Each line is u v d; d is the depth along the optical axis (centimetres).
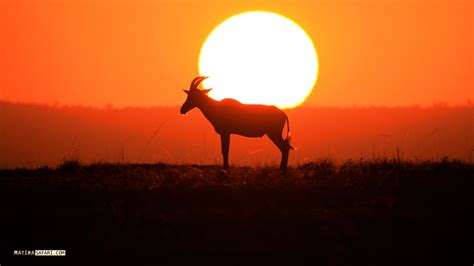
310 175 7206
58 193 6544
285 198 6394
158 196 6419
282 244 5228
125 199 6384
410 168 7544
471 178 7081
